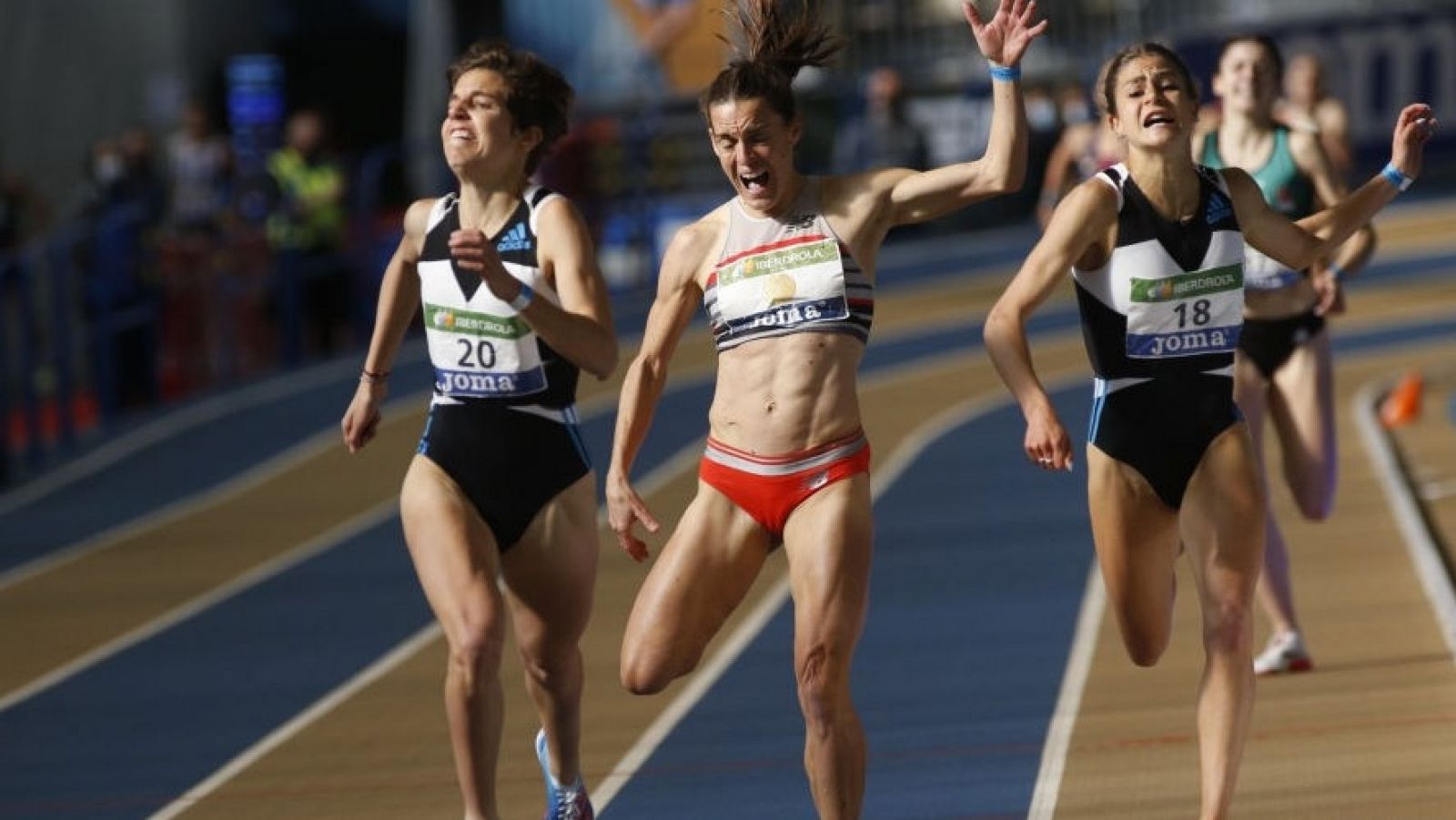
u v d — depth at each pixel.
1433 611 28.30
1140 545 17.73
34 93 77.50
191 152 58.22
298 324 58.94
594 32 83.06
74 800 24.23
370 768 24.72
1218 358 17.38
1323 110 32.06
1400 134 17.62
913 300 68.12
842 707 16.50
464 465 17.77
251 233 58.00
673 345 17.61
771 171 16.98
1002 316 16.86
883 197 17.12
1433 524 34.09
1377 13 80.88
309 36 91.62
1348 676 25.16
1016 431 48.12
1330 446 24.83
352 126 92.88
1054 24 81.31
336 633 32.62
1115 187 17.20
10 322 53.47
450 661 17.25
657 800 22.38
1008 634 29.42
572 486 18.02
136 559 39.66
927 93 80.25
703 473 17.34
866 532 16.78
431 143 63.84
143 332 54.16
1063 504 39.16
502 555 18.05
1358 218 17.67
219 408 53.12
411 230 18.39
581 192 69.88
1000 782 21.97
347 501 43.81
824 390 16.88
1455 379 51.06
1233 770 16.94
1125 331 17.31
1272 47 24.39
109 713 28.66
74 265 52.69
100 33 80.50
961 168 16.97
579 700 18.77
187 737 26.95
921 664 28.05
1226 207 17.28
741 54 17.66
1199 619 29.28
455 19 82.56
